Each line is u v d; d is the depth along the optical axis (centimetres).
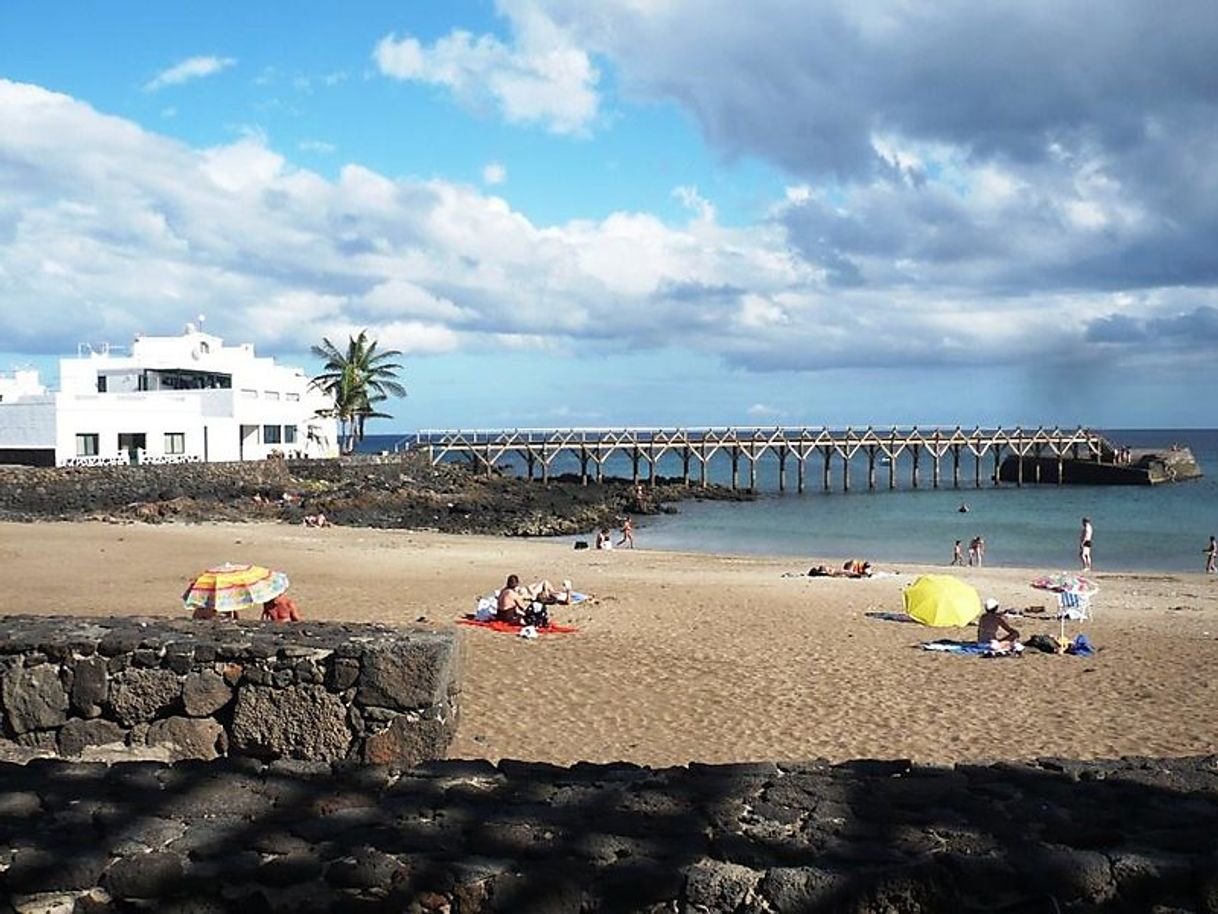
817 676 1478
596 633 1759
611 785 542
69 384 6438
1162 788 523
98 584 2327
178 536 3584
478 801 525
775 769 565
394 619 1877
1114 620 2095
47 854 465
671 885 435
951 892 423
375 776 560
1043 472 8875
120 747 788
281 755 783
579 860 457
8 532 3494
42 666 793
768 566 3191
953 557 3862
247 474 5738
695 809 506
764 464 12950
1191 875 422
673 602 2191
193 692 786
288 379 7250
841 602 2253
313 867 454
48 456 5494
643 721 1214
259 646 786
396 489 5956
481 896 441
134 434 5762
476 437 7931
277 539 3606
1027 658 1644
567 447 7656
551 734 1148
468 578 2605
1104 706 1333
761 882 432
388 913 442
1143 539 4666
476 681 1374
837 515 5966
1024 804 504
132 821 500
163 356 6575
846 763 582
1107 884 423
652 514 6084
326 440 7512
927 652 1680
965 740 1174
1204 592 2645
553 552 3575
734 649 1659
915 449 8369
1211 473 9781
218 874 454
